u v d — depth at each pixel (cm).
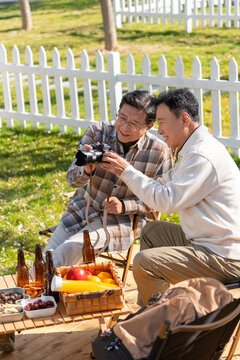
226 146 758
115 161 367
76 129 924
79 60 1504
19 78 962
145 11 1775
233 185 349
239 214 351
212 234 350
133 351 275
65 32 1847
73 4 2367
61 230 448
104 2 1521
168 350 255
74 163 430
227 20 1633
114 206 423
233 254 347
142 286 365
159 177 439
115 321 360
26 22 1953
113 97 841
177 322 273
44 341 394
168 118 352
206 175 342
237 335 321
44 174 765
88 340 393
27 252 554
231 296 280
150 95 406
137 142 429
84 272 354
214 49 1434
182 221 365
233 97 733
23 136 934
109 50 1548
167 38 1595
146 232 414
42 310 336
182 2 1684
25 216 639
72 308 335
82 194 451
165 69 782
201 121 771
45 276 363
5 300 348
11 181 750
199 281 285
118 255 513
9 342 375
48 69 911
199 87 754
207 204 350
